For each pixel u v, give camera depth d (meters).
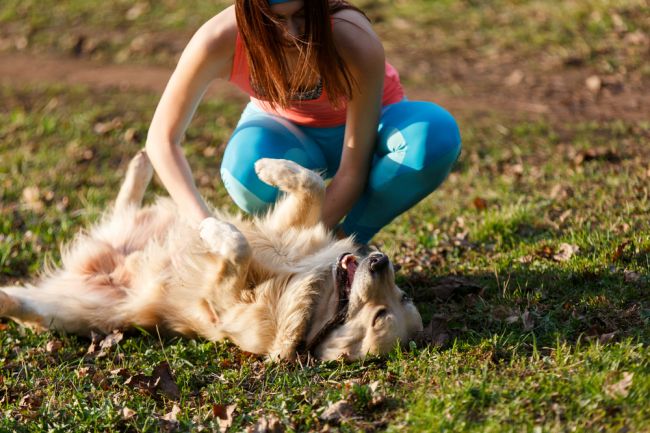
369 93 3.47
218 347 3.64
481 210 4.93
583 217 4.43
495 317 3.47
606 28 8.22
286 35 3.14
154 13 10.21
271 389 3.14
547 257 4.03
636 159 5.38
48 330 3.89
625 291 3.48
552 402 2.67
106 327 3.87
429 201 5.22
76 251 4.16
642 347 2.97
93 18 10.21
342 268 3.44
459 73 7.90
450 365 3.06
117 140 6.76
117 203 4.40
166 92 3.50
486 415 2.67
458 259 4.23
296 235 3.70
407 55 8.45
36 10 10.55
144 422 2.96
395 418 2.78
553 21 8.62
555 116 6.65
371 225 4.00
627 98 6.86
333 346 3.35
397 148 3.71
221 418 2.94
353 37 3.33
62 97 7.94
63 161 6.27
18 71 8.87
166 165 3.54
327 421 2.83
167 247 3.89
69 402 3.14
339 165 4.06
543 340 3.22
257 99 3.80
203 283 3.62
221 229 3.49
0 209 5.38
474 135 6.40
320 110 3.72
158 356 3.53
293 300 3.46
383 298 3.29
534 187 5.19
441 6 9.48
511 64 7.95
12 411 3.09
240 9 3.11
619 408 2.55
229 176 3.86
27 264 4.63
